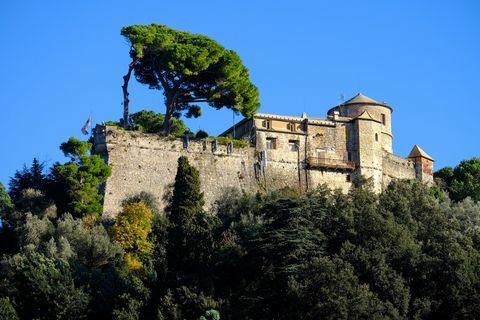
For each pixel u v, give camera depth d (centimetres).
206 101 14212
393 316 9188
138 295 9938
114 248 11356
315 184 14150
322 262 9362
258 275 9956
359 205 10762
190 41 14225
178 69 13738
